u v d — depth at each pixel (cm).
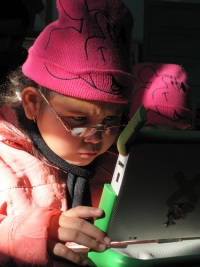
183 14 540
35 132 131
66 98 115
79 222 102
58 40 118
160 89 194
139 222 101
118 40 121
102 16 120
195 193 104
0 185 118
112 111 117
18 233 103
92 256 105
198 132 98
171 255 106
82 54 116
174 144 95
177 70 203
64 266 104
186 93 200
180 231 109
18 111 135
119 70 117
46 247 102
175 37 540
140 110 88
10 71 158
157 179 97
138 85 197
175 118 193
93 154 122
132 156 92
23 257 102
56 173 130
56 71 116
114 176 98
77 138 120
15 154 126
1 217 110
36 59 121
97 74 113
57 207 125
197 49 546
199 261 104
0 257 104
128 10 127
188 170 100
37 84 123
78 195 131
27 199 118
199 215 108
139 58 531
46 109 121
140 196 98
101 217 100
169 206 102
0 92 140
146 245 109
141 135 91
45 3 438
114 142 129
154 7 532
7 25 181
